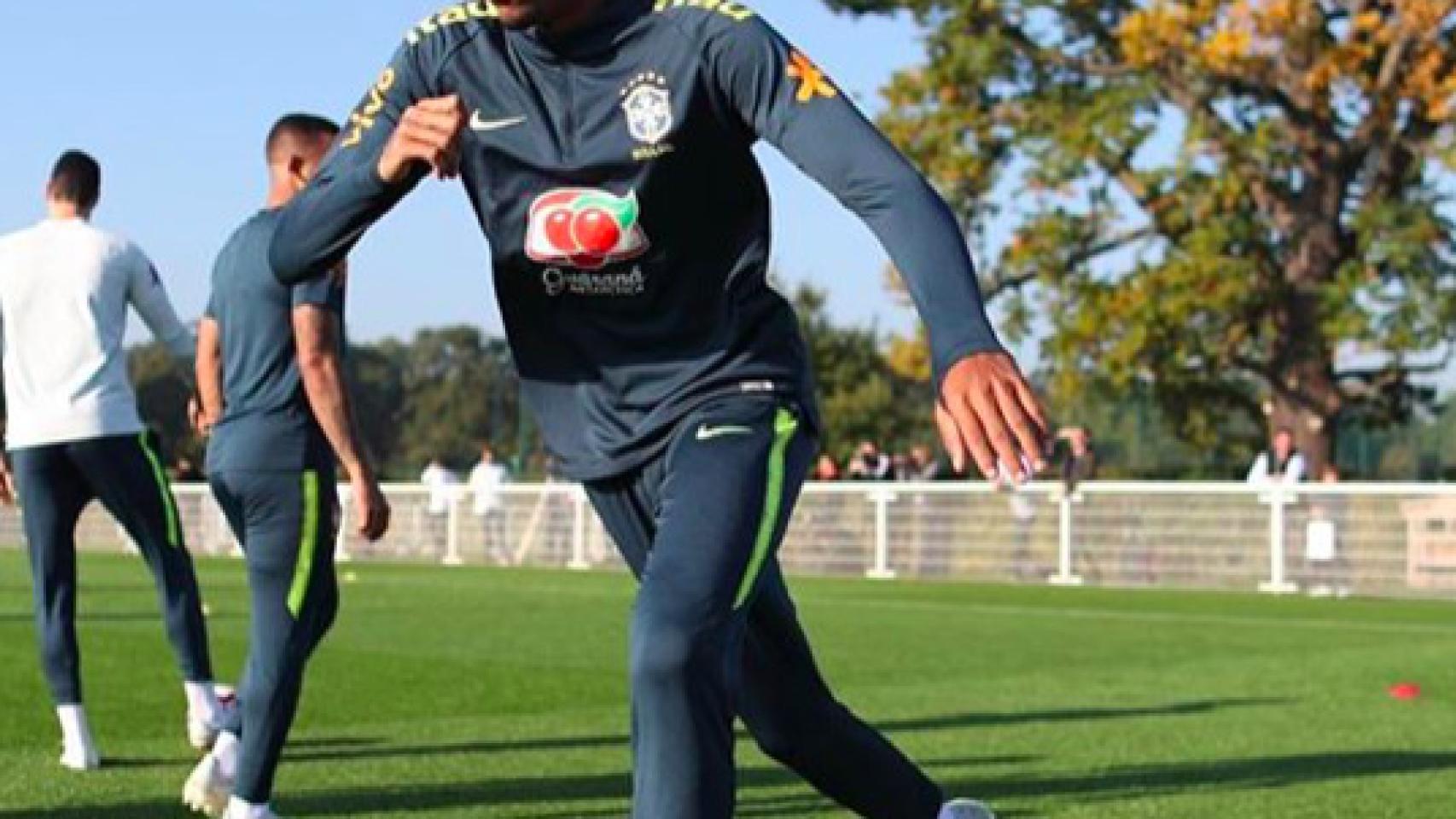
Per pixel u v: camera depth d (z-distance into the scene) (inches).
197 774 319.9
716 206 195.2
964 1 1760.6
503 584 1162.6
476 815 324.8
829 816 325.4
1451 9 1651.1
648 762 178.1
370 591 1058.7
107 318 375.2
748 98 186.5
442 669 582.6
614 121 191.8
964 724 457.7
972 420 158.1
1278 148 1723.7
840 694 525.3
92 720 448.8
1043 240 1738.4
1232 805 339.6
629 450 203.0
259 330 303.4
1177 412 1889.8
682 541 184.2
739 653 189.9
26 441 370.3
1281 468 1267.2
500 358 4170.8
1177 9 1672.0
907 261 169.8
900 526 1338.6
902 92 1818.4
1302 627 808.3
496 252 203.0
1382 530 1126.4
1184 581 1201.4
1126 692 534.9
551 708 482.3
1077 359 1765.5
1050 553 1262.3
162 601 396.8
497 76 196.5
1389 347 1676.9
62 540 375.9
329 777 365.4
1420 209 1676.9
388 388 4180.6
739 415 196.1
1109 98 1696.6
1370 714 485.1
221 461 303.9
